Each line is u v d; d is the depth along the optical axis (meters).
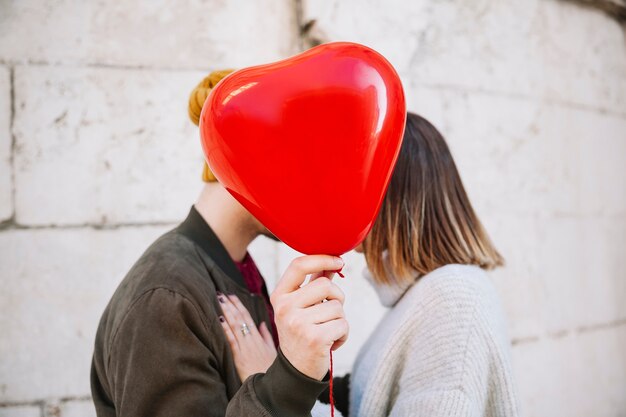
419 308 1.03
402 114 0.75
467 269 1.08
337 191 0.70
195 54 1.91
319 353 0.69
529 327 2.49
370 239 1.18
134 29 1.86
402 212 1.14
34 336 1.78
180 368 0.85
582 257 2.74
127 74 1.86
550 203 2.61
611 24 2.96
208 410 0.84
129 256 1.85
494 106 2.42
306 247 0.75
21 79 1.78
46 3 1.80
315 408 0.98
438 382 0.96
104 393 1.07
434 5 2.28
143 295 0.89
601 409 2.77
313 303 0.70
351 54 0.71
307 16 1.95
